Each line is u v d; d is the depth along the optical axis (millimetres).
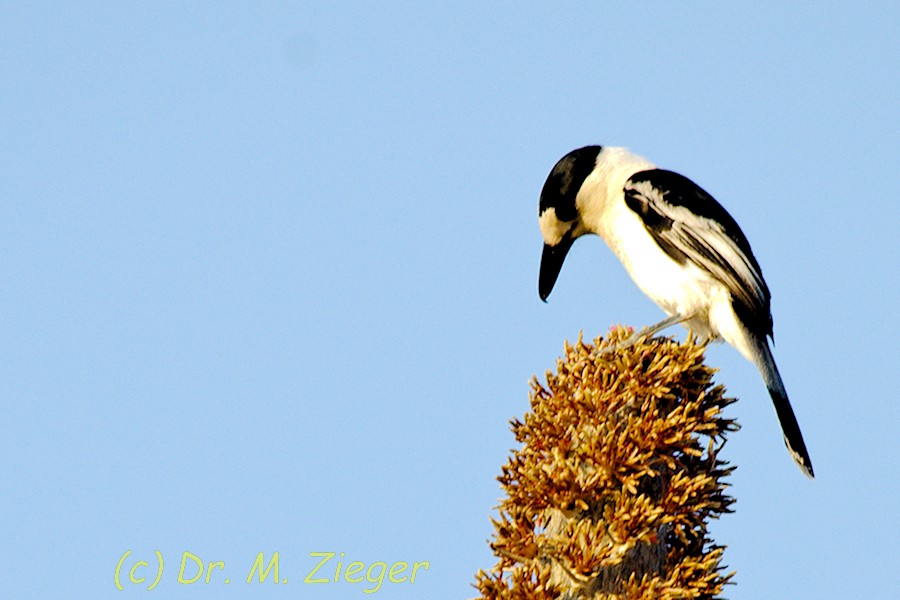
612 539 8172
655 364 8883
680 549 8547
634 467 8414
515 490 8656
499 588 8328
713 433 8859
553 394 9078
